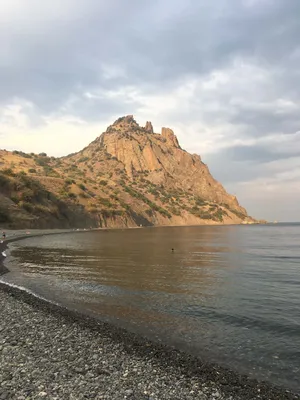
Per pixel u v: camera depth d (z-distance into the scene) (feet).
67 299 62.95
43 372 30.76
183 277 89.71
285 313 54.29
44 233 349.82
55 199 506.89
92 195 639.35
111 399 26.37
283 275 93.76
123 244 218.18
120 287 75.05
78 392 27.14
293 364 35.06
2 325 45.01
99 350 37.01
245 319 51.11
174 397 27.30
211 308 57.26
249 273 97.66
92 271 98.84
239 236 350.23
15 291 67.10
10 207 394.52
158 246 203.72
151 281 82.94
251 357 36.91
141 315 52.85
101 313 53.57
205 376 31.58
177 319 50.93
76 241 242.99
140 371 32.01
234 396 28.07
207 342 41.37
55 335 41.47
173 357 35.88
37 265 110.93
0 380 28.86
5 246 181.57
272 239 294.87
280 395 28.63
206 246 209.97
